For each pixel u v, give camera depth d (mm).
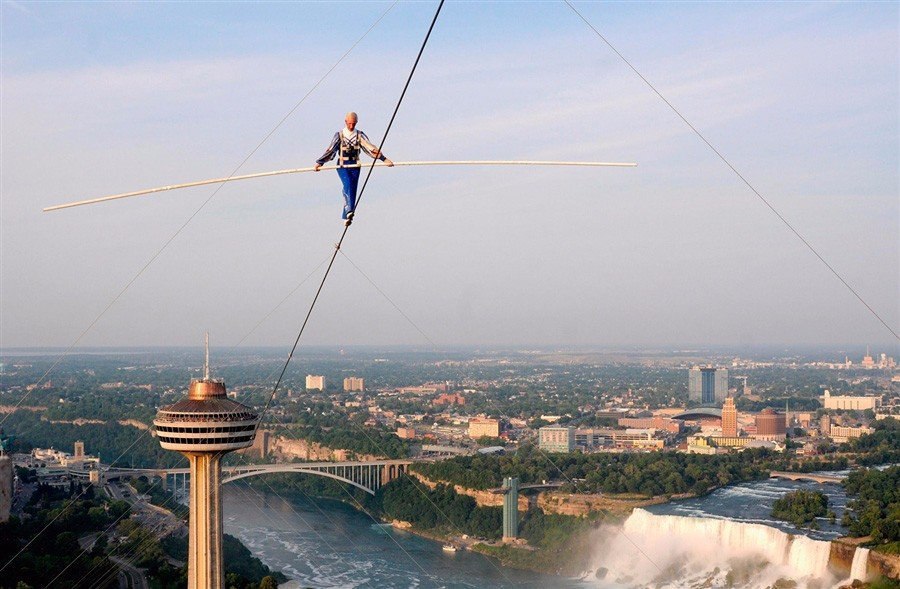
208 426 173000
